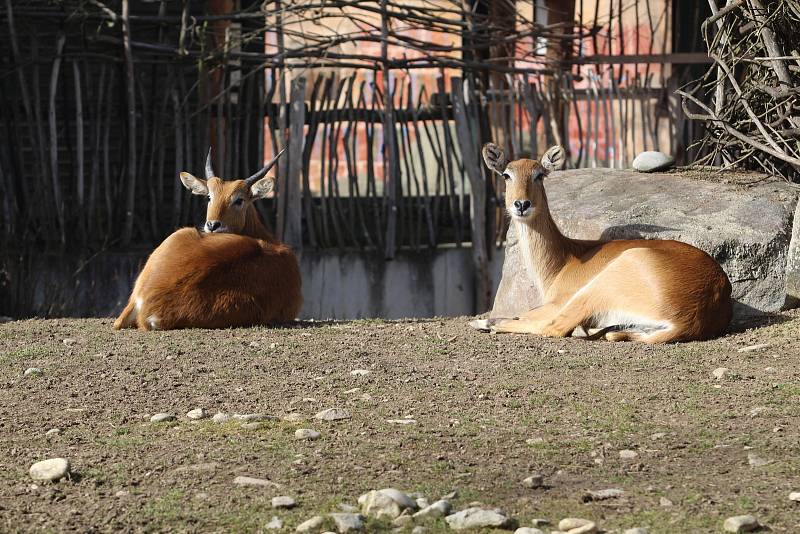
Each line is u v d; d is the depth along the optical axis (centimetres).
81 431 883
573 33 2189
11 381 1055
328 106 1869
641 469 767
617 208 1430
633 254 1241
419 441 838
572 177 1577
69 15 1780
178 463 790
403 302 1897
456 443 832
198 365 1118
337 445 830
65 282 1769
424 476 755
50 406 965
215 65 1847
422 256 1897
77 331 1329
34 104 1784
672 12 2331
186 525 665
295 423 895
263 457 801
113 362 1133
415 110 1894
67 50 1831
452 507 691
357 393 1002
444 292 1906
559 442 832
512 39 1936
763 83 1509
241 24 1959
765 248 1326
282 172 1855
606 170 1605
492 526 653
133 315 1352
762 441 823
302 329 1345
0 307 1745
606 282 1247
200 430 877
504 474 758
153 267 1355
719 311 1231
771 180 1488
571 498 709
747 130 1568
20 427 896
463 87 1919
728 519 644
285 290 1420
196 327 1343
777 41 1519
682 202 1426
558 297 1307
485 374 1072
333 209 1869
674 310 1212
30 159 1830
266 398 988
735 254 1323
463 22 1948
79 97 1766
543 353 1164
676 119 1962
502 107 1906
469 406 949
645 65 2339
